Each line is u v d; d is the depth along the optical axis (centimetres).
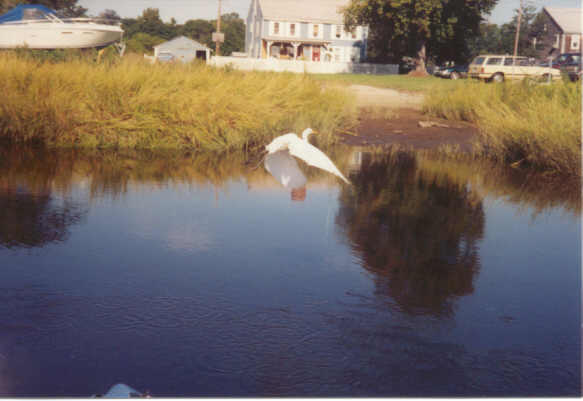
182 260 741
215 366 491
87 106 1587
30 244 784
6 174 1193
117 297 623
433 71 5834
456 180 1285
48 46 2759
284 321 576
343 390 460
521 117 1636
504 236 888
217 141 1623
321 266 734
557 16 6412
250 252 778
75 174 1225
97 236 829
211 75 1869
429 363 507
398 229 902
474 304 634
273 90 1909
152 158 1441
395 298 643
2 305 592
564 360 518
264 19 6194
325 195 1110
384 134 1958
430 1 4606
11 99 1547
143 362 494
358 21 5256
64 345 518
